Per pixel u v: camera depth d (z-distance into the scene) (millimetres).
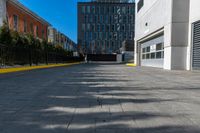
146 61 24719
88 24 75375
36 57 21094
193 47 14609
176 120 3330
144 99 4898
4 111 3809
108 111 3830
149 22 21516
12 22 23578
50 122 3189
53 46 27828
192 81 8539
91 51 74438
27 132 2781
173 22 15227
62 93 5645
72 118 3393
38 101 4648
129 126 3027
